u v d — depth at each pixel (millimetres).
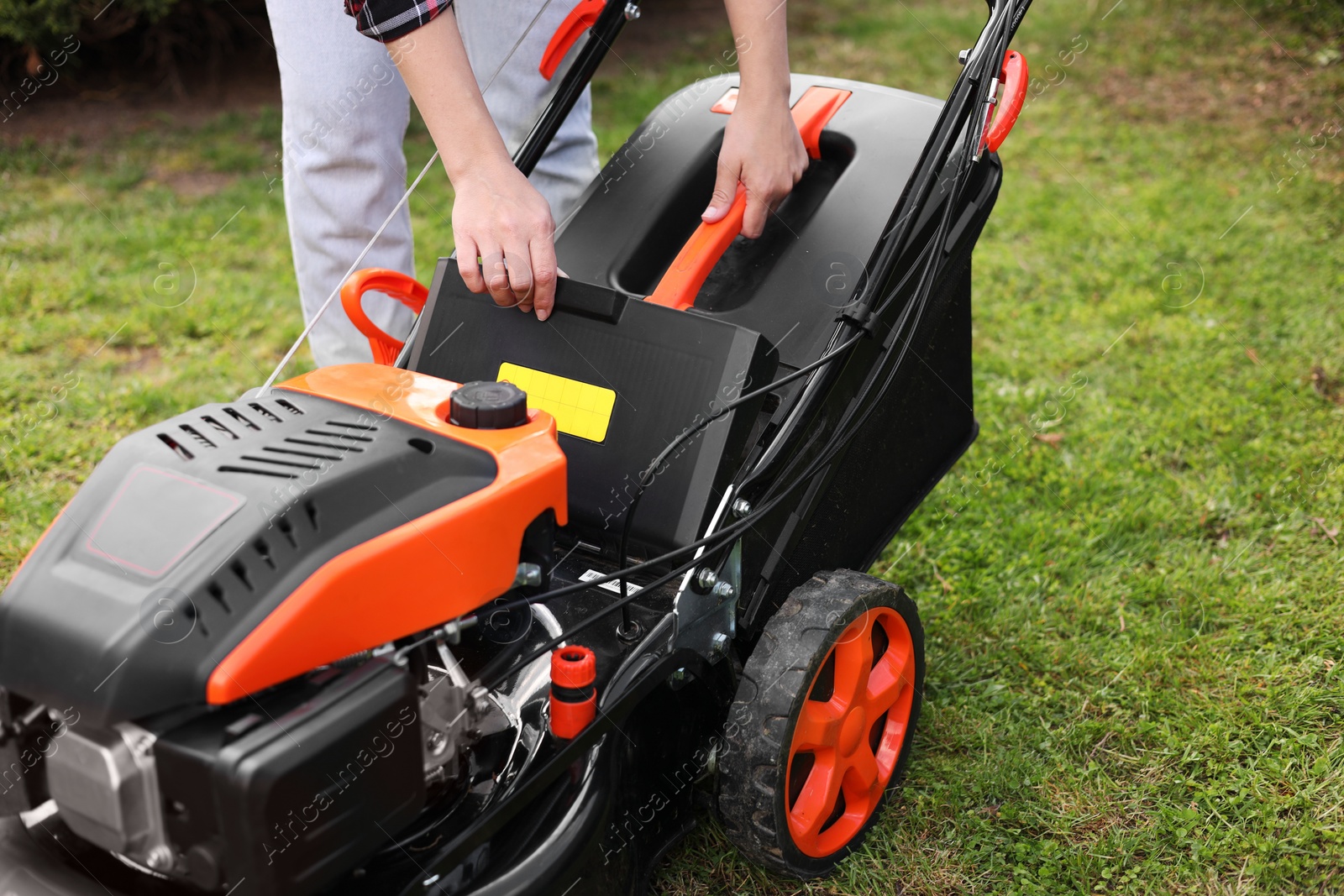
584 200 2033
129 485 1238
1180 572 2371
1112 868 1719
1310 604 2244
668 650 1493
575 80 2043
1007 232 4098
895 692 1754
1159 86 5562
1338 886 1667
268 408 1381
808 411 1662
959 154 1929
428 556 1215
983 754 1953
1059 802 1845
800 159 1881
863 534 1995
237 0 6203
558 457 1353
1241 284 3590
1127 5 6680
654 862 1590
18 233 4246
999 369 3223
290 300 3787
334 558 1156
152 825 1117
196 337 3564
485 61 2303
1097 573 2424
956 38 6625
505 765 1397
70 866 1238
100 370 3328
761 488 1648
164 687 1088
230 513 1175
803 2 7527
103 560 1172
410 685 1191
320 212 2240
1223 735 1936
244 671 1088
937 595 2379
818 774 1648
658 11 7508
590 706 1354
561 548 1707
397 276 1790
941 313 2016
